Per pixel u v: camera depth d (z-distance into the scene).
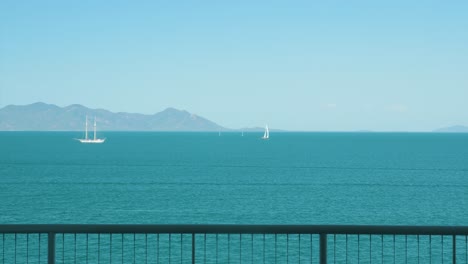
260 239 31.12
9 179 80.75
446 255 27.66
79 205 52.94
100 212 48.31
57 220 43.84
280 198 59.28
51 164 113.75
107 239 30.72
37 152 168.88
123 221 43.31
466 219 45.62
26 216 45.84
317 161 126.81
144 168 103.44
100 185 72.50
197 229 8.31
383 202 56.38
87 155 150.88
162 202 55.53
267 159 134.38
